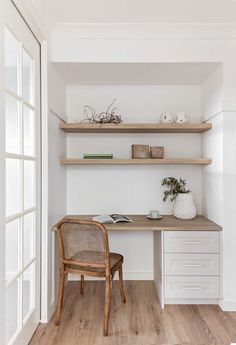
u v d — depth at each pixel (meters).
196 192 3.16
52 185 2.48
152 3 2.07
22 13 1.78
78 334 2.12
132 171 3.16
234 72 2.46
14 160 1.77
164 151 3.15
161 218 2.93
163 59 2.46
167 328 2.21
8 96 1.67
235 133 2.47
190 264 2.52
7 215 1.66
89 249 2.19
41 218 2.30
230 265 2.50
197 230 2.50
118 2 2.05
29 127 2.08
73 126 2.74
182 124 2.75
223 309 2.48
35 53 2.14
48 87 2.33
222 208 2.50
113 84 3.10
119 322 2.29
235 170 2.48
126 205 3.16
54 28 2.38
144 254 3.17
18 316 1.82
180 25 2.37
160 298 2.60
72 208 3.17
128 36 2.45
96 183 3.16
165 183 3.04
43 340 2.04
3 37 1.49
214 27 2.40
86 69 2.63
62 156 2.94
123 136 3.16
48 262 2.33
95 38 2.45
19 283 1.83
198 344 2.02
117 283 3.08
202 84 3.09
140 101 3.14
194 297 2.52
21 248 1.85
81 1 2.03
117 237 3.16
